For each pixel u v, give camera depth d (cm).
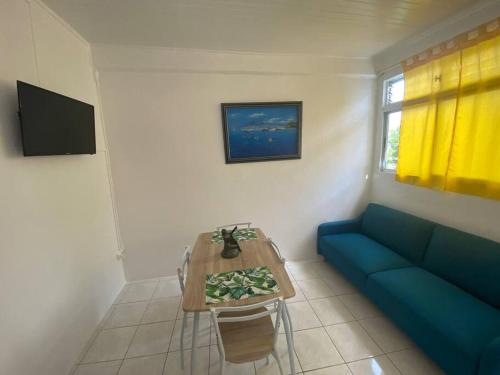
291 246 306
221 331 145
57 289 158
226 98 259
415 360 164
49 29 166
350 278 236
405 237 236
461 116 195
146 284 268
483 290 166
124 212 258
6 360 118
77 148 174
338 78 284
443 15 195
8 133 126
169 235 271
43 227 148
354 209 317
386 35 228
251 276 151
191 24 196
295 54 267
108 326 206
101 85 234
